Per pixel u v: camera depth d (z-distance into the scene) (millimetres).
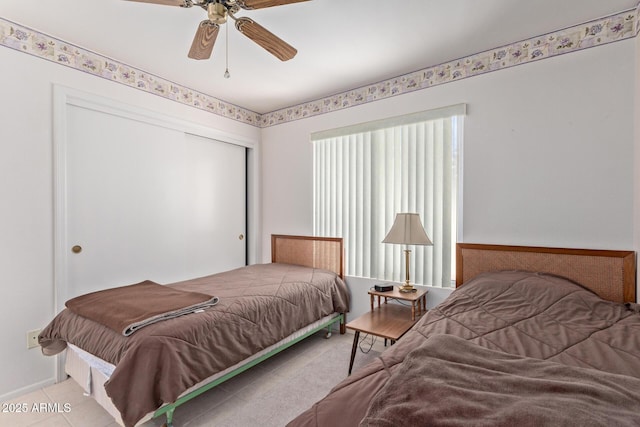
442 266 2662
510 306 1780
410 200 2832
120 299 1922
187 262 3217
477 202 2498
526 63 2293
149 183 2852
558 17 2031
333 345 2816
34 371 2129
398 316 2410
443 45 2371
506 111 2375
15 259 2061
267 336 2119
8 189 2033
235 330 1909
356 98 3166
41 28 2131
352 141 3221
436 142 2693
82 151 2420
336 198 3336
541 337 1379
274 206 3869
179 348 1585
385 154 2988
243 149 3908
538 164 2258
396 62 2629
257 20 2037
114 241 2609
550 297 1802
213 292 2242
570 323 1538
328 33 2199
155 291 2115
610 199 2023
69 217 2346
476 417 770
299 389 2100
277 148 3838
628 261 1928
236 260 3805
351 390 1034
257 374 2299
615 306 1708
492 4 1894
